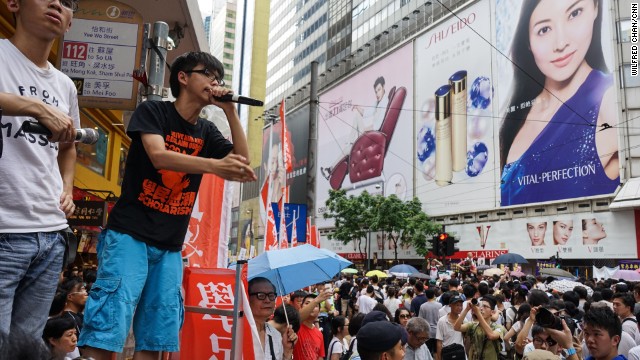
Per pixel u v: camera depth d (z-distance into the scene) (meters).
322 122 57.69
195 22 10.28
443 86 40.44
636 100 27.52
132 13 7.16
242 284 2.89
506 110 34.53
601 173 28.36
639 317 5.71
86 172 11.93
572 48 30.61
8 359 0.99
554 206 31.02
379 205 37.94
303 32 66.00
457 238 37.69
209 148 2.64
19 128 2.04
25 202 2.04
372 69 49.75
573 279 17.67
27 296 2.10
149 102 2.39
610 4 28.83
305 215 11.79
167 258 2.46
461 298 7.66
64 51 6.95
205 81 2.46
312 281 6.24
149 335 2.39
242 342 2.84
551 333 4.93
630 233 27.03
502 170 34.47
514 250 33.25
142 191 2.37
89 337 2.15
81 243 11.73
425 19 43.69
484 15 37.16
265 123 73.00
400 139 44.78
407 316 8.39
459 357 6.89
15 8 2.14
